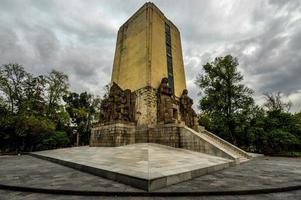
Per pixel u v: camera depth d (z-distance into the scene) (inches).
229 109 1039.6
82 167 337.4
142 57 856.3
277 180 271.9
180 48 1134.4
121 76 965.8
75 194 199.9
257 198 194.7
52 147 1108.5
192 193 203.3
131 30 1003.3
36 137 1112.8
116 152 497.4
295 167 429.7
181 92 991.0
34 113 1071.6
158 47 904.9
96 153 519.8
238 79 1064.2
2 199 181.9
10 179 260.2
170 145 621.6
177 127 626.2
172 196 198.7
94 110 1521.9
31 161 513.7
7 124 947.3
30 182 240.4
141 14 963.3
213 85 1091.9
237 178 284.8
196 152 534.3
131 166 299.0
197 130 822.5
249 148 1142.3
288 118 1031.0
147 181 208.7
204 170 319.3
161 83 796.6
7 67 1023.0
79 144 1465.3
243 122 1031.0
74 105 1497.3
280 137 935.7
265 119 1052.5
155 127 684.1
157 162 335.6
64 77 1262.3
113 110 778.2
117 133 679.1
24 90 1075.9
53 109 1187.3
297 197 200.1
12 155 791.1
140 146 593.3
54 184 229.3
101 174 281.7
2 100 982.4
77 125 1486.2
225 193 207.2
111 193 199.5
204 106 1112.8
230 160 456.1
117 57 1051.9
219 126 1129.4
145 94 768.9
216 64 1114.7
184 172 266.8
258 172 347.6
